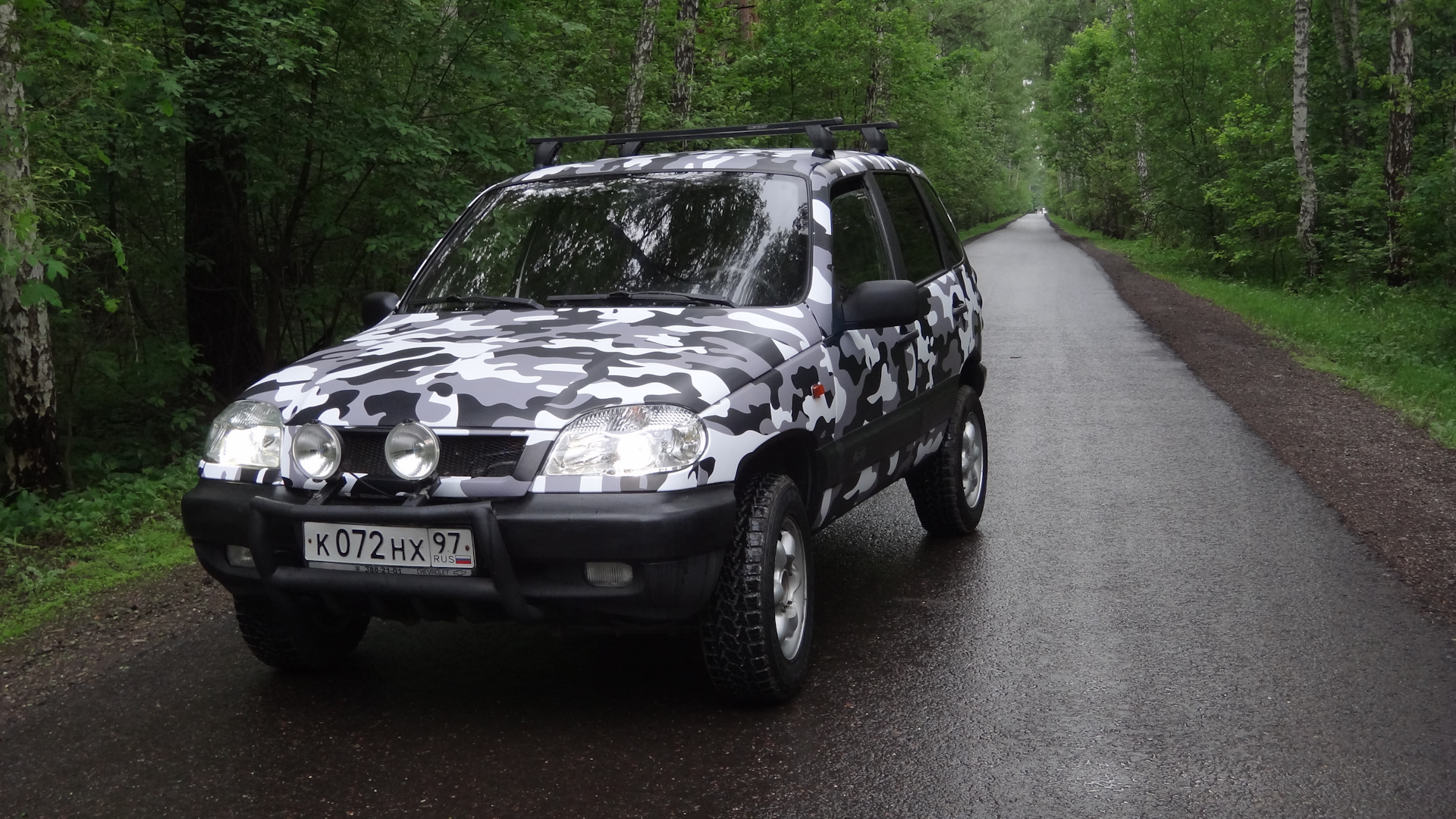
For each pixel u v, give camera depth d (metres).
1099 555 5.90
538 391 3.74
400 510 3.63
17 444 7.76
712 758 3.65
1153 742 3.72
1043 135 80.75
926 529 6.36
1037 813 3.26
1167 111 34.06
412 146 9.91
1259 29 31.80
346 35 9.85
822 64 32.34
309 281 11.86
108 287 10.26
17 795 3.49
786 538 4.13
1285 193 27.22
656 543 3.55
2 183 6.48
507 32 10.37
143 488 7.73
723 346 4.09
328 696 4.24
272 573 3.82
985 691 4.17
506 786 3.46
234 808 3.36
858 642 4.71
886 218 5.60
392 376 3.91
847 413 4.61
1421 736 3.71
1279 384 11.81
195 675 4.49
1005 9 65.00
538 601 3.67
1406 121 23.11
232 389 11.16
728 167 5.10
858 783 3.46
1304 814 3.22
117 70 8.07
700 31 24.81
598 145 12.21
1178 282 28.00
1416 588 5.27
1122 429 9.37
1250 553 5.89
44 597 5.58
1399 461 8.04
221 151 10.03
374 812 3.31
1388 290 22.41
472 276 5.00
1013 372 12.78
